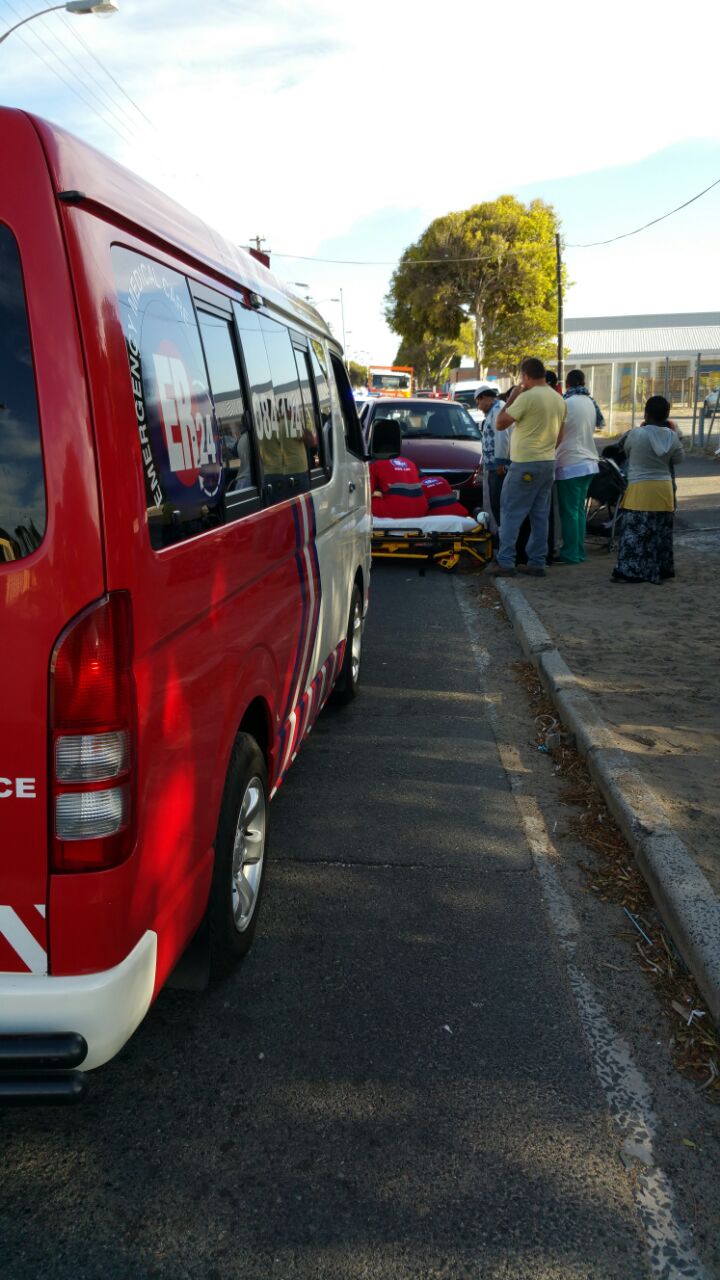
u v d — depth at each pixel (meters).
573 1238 2.27
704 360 45.81
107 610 1.98
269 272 4.10
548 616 8.38
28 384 1.92
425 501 11.34
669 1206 2.37
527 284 52.03
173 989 3.20
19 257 1.91
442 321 54.25
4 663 1.95
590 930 3.62
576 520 11.07
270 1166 2.46
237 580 2.91
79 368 1.93
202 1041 2.95
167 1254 2.20
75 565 1.93
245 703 3.01
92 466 1.95
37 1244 2.22
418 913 3.71
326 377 5.12
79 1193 2.36
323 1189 2.39
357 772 5.13
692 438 26.20
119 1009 2.08
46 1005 2.02
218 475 2.79
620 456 12.23
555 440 10.02
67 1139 2.54
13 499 1.93
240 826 3.16
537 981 3.29
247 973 3.31
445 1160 2.49
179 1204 2.33
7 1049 2.00
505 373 56.34
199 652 2.53
